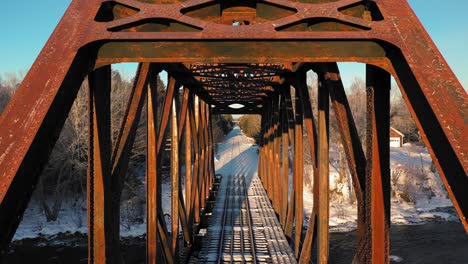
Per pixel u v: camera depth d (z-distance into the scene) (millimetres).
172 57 2934
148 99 5793
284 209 12547
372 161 3146
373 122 3133
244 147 54375
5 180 2006
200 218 14289
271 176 18250
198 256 10000
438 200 27844
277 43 2912
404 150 40281
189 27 3125
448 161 2166
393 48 2787
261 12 3359
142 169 32656
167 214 24797
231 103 23328
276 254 9719
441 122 2143
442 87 2318
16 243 20703
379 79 3113
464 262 17484
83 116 22547
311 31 3047
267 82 12172
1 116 2311
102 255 3139
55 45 2740
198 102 14297
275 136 15125
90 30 2844
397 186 29531
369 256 3242
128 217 24406
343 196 28375
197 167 12945
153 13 2998
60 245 20562
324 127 5824
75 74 2732
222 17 3746
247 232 12312
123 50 2936
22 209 2158
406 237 21141
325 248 5879
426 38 2672
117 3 3248
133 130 3941
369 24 2844
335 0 3258
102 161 3180
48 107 2344
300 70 7418
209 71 9969
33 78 2521
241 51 2932
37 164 2301
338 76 4309
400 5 2971
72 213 24750
